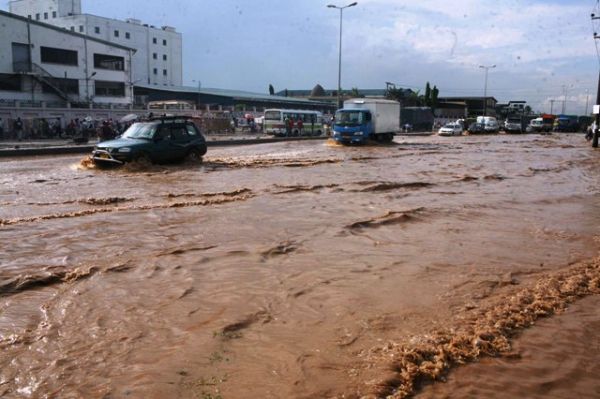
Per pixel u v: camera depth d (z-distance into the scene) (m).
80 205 11.27
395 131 38.47
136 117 40.16
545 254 7.92
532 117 88.00
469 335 4.82
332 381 3.92
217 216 10.18
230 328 4.88
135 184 14.54
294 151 29.08
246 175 17.09
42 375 3.96
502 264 7.29
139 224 9.34
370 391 3.79
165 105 58.62
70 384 3.83
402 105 81.44
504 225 10.02
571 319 5.36
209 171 17.95
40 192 12.99
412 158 25.45
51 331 4.75
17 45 52.38
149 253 7.39
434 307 5.54
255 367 4.12
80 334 4.70
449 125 56.91
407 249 7.98
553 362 4.39
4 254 7.24
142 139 18.09
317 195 13.15
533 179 17.95
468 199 13.07
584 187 16.09
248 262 7.04
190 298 5.64
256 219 9.95
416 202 12.38
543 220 10.60
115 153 17.41
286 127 45.19
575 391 3.93
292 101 84.75
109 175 16.41
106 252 7.42
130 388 3.78
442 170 19.97
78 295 5.68
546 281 6.55
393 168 20.38
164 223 9.46
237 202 11.87
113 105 55.72
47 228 8.91
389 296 5.84
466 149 33.34
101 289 5.88
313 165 21.00
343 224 9.62
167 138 18.61
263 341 4.61
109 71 62.03
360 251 7.78
